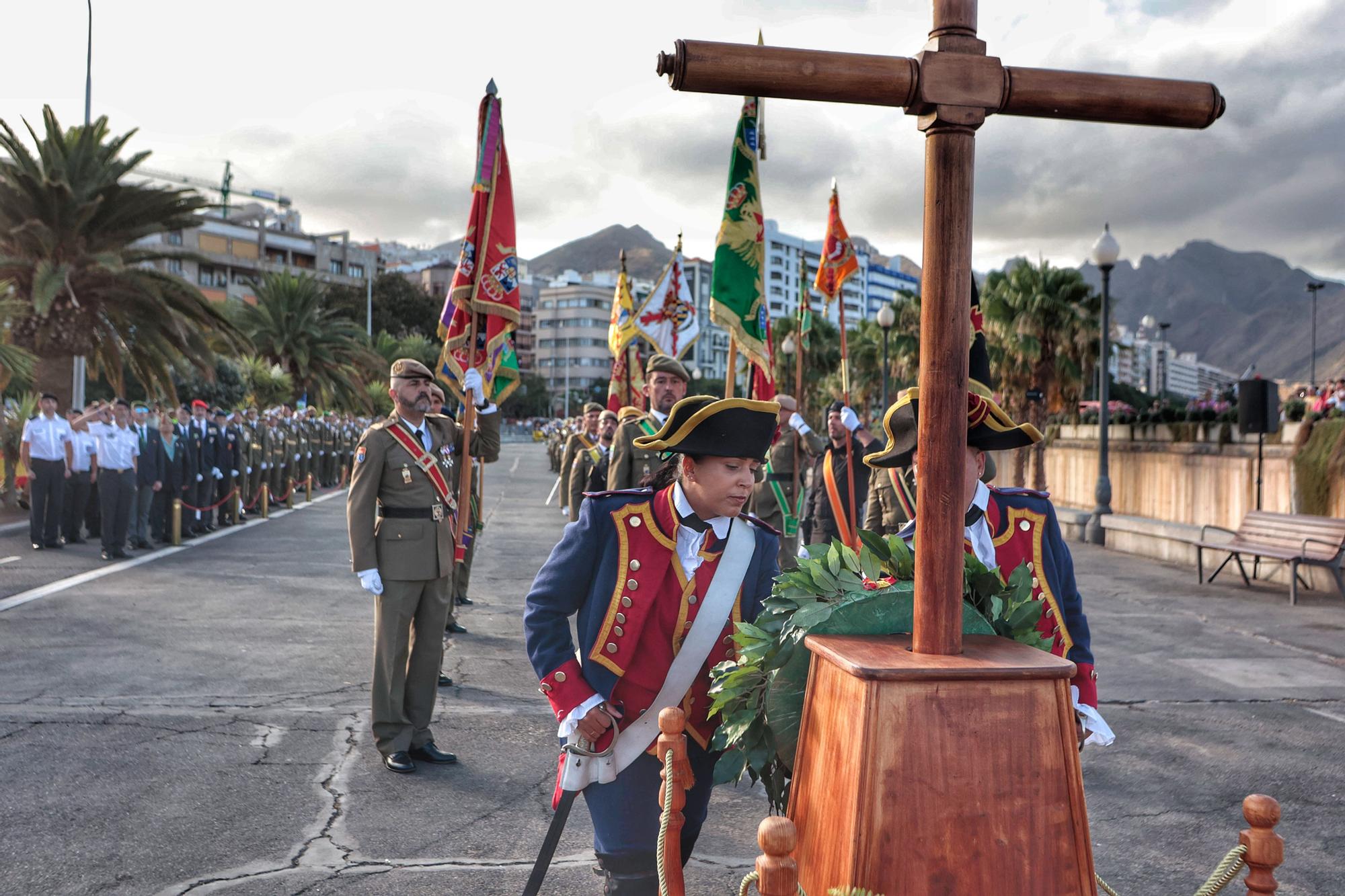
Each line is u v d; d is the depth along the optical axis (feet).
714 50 5.00
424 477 16.97
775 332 168.96
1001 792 5.14
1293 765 17.34
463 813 14.55
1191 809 15.28
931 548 5.48
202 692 20.80
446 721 19.31
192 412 55.42
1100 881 6.06
